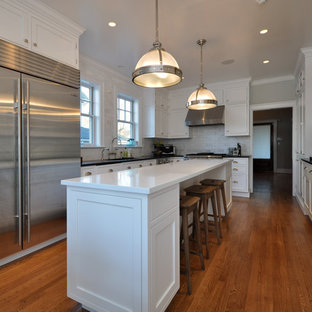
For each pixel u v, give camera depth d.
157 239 1.31
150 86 2.18
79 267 1.46
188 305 1.51
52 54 2.43
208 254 2.15
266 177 7.71
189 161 3.14
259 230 2.85
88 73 3.77
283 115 8.98
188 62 3.94
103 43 3.21
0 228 2.00
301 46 3.36
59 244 2.46
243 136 5.23
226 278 1.81
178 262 1.57
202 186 2.47
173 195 1.50
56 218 2.48
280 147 9.09
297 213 3.56
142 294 1.23
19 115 2.11
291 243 2.46
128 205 1.26
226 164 3.29
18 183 2.11
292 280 1.78
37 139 2.27
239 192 4.79
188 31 2.90
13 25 2.08
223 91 5.12
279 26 2.80
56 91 2.46
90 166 3.03
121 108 4.79
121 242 1.29
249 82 4.90
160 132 5.38
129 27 2.79
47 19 2.38
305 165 3.39
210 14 2.54
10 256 2.08
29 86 2.20
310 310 1.45
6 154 2.02
